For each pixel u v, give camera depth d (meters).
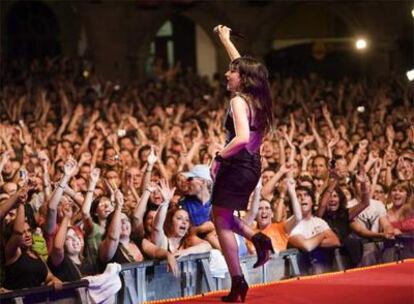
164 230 11.98
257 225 12.62
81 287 10.38
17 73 28.88
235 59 9.61
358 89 25.22
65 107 21.95
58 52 37.31
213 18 36.66
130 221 11.74
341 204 13.27
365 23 37.19
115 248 11.19
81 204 11.75
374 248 13.16
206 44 39.81
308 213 12.77
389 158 16.64
